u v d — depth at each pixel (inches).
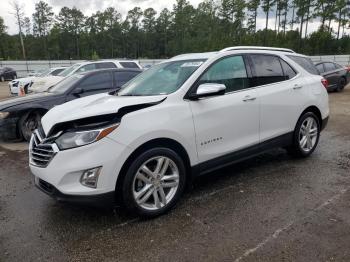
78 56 3518.7
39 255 117.8
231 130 165.6
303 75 211.6
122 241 124.8
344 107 440.8
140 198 137.3
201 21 3371.1
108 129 126.7
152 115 137.6
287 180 178.2
